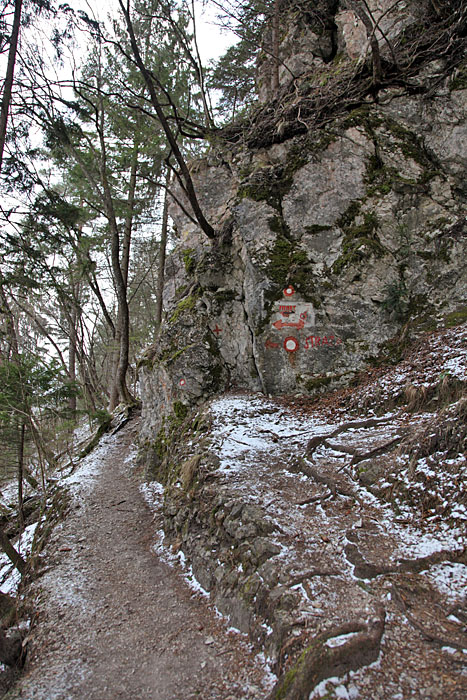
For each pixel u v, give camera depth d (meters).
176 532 6.00
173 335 9.59
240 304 9.18
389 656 2.82
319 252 8.54
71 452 14.46
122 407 15.70
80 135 11.84
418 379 6.37
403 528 4.07
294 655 3.03
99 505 8.26
